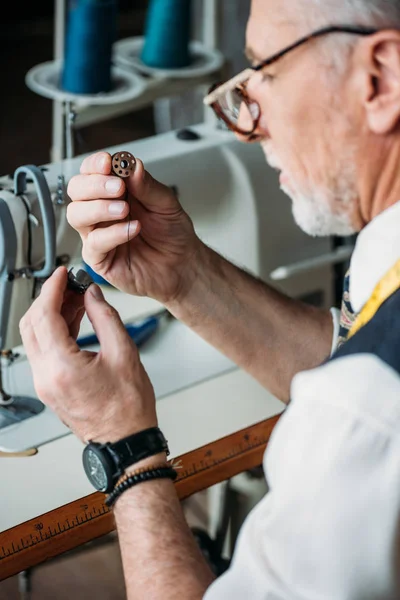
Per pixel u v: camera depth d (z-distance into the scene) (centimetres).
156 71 282
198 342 203
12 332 173
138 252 153
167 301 158
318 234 126
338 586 94
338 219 121
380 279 109
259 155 200
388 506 92
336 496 93
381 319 100
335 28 106
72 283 133
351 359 96
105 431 122
